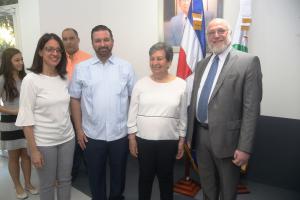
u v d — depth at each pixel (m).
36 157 1.75
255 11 2.72
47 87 1.77
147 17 3.41
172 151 1.97
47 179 1.84
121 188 2.35
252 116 1.64
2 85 2.49
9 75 2.50
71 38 2.84
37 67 1.79
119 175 2.27
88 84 2.08
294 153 2.68
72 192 2.82
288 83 2.69
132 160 3.62
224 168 1.79
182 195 2.70
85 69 2.11
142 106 1.96
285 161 2.73
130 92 2.21
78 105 2.15
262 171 2.86
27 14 3.21
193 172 3.20
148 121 1.93
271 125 2.77
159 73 1.93
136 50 3.58
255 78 1.64
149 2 3.37
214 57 1.84
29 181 2.80
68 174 1.96
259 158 2.86
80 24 3.55
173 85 1.95
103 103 2.08
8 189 2.90
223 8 2.89
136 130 2.03
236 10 2.83
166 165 1.99
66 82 1.93
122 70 2.15
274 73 2.74
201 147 1.90
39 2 3.07
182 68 2.64
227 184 1.80
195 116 1.92
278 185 2.79
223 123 1.71
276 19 2.65
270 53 2.72
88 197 2.72
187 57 2.62
